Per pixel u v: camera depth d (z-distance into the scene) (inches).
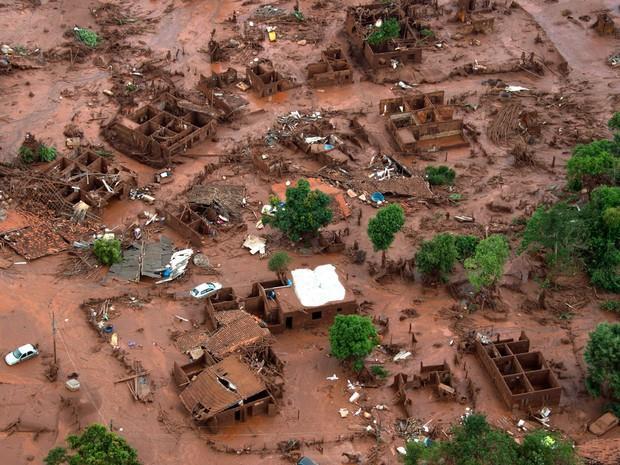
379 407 3324.3
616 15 6451.8
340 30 6171.3
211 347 3474.4
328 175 4645.7
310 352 3582.7
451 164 4815.5
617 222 3912.4
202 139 4884.4
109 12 6230.3
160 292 3823.8
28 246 4028.1
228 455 3112.7
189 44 5915.4
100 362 3469.5
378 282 3949.3
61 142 4845.0
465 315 3786.9
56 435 3159.5
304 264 4040.4
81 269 3932.1
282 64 5733.3
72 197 4320.9
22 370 3415.4
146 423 3225.9
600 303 3873.0
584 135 5039.4
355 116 5191.9
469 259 3759.8
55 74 5482.3
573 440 3203.7
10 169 4503.0
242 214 4343.0
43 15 6077.8
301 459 3046.3
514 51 5969.5
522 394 3282.5
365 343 3339.1
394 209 3895.2
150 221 4259.4
